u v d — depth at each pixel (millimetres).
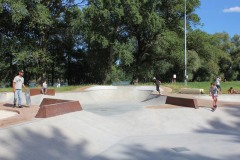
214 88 16531
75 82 54125
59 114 13344
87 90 30297
